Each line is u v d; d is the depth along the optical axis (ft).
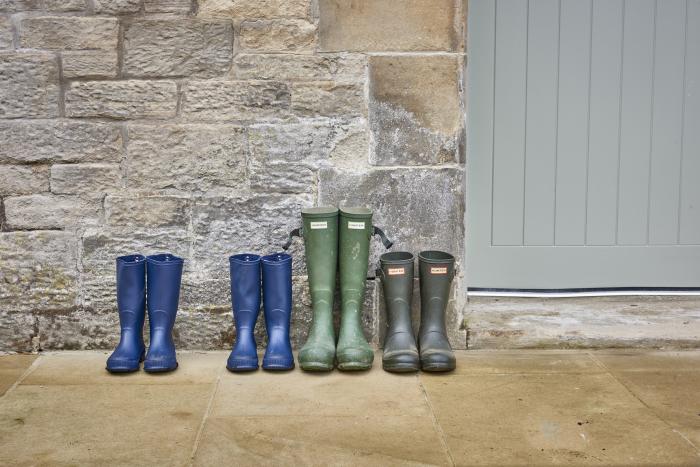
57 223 11.37
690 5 12.59
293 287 11.54
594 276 13.10
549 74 12.63
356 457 8.22
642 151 12.85
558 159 12.83
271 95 11.24
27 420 9.16
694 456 8.24
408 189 11.44
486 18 12.51
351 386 10.21
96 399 9.77
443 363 10.53
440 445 8.50
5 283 11.42
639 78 12.70
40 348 11.54
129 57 11.14
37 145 11.23
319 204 11.44
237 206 11.40
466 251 12.82
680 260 13.09
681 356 11.29
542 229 12.98
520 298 13.09
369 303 11.60
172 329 11.09
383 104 11.28
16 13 11.06
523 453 8.32
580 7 12.53
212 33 11.13
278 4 11.11
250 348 10.79
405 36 11.18
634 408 9.46
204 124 11.28
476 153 12.80
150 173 11.32
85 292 11.46
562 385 10.21
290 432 8.82
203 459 8.19
